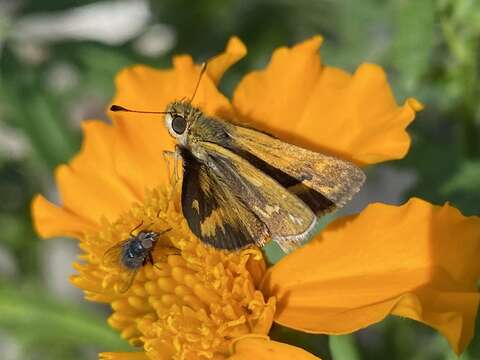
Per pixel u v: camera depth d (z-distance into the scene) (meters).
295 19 0.16
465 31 0.11
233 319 0.09
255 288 0.09
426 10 0.11
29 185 0.16
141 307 0.09
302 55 0.10
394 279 0.08
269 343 0.08
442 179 0.11
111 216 0.10
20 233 0.16
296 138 0.10
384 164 0.11
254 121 0.10
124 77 0.10
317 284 0.09
